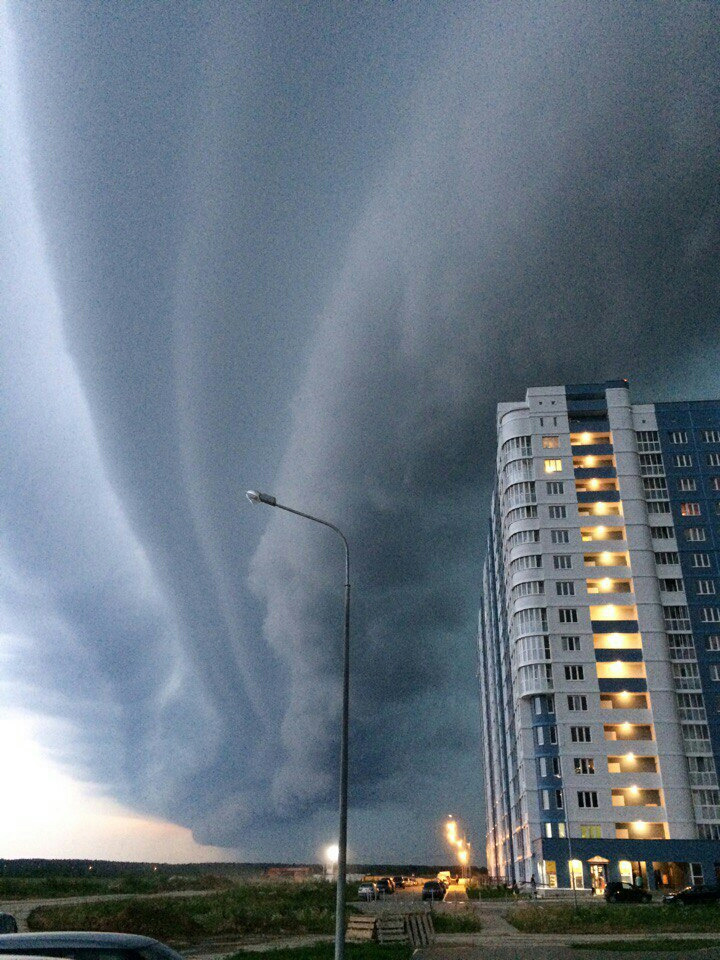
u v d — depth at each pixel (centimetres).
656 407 10112
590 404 10175
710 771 8356
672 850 7800
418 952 2589
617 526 9481
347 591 2006
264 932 3500
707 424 9956
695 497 9594
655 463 9819
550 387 10262
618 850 7850
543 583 9275
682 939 3002
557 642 8956
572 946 2741
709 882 7650
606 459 9812
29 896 6244
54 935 1271
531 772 8638
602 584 9212
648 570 9188
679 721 8531
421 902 6191
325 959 2367
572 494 9669
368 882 7575
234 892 6019
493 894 7275
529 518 9644
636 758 8412
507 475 10025
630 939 3066
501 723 11819
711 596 9119
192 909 4359
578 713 8619
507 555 9881
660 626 8938
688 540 9406
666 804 8112
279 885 7006
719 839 7962
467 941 3047
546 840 7988
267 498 2025
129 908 3391
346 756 1786
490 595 13288
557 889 7669
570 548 9406
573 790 8275
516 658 9244
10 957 953
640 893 5612
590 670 8812
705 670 8800
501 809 11812
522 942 2983
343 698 1864
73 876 10650
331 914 4131
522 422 10138
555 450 9912
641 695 8681
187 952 2706
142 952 1232
